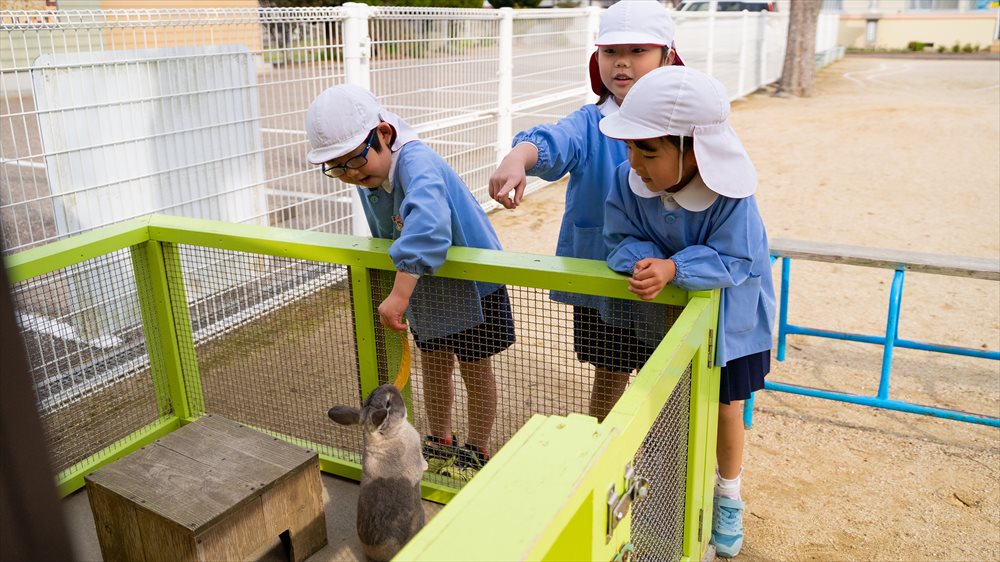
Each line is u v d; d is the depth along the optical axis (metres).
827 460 3.72
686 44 12.73
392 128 2.56
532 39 8.12
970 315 5.42
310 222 5.25
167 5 10.66
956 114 12.64
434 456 2.84
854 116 12.95
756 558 3.01
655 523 2.06
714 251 2.19
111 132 3.90
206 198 4.42
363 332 2.72
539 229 7.47
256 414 3.21
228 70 4.43
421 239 2.31
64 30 3.70
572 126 2.78
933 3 28.00
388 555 2.38
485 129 7.61
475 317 2.58
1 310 0.78
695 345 2.08
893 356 4.83
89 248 2.79
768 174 9.48
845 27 28.91
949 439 3.89
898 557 3.02
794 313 5.48
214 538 2.28
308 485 2.56
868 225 7.46
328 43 5.16
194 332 3.24
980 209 7.93
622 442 1.45
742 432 2.74
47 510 0.85
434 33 6.32
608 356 2.58
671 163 2.16
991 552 3.04
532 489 1.20
